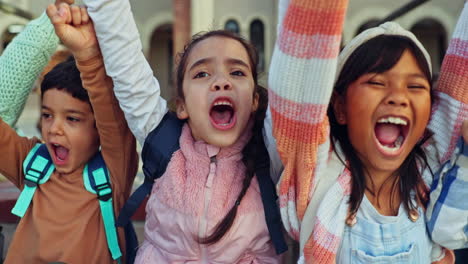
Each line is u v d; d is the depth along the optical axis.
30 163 1.43
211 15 9.41
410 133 1.09
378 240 1.11
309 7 0.92
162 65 13.47
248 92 1.21
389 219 1.12
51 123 1.38
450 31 10.96
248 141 1.26
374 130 1.10
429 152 1.19
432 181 1.17
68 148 1.38
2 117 1.47
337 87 1.14
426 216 1.17
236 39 1.26
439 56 11.82
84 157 1.41
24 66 1.44
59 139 1.36
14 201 1.80
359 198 1.12
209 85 1.19
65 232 1.36
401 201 1.16
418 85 1.07
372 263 1.10
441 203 1.13
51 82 1.36
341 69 1.13
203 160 1.23
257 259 1.21
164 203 1.22
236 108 1.20
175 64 1.40
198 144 1.25
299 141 1.06
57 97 1.35
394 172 1.17
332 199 1.10
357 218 1.13
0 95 1.45
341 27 0.94
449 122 1.15
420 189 1.17
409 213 1.15
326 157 1.10
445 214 1.12
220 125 1.19
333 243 1.07
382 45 1.08
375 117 1.07
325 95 1.00
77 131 1.37
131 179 1.47
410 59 1.08
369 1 10.84
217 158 1.24
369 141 1.09
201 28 9.38
